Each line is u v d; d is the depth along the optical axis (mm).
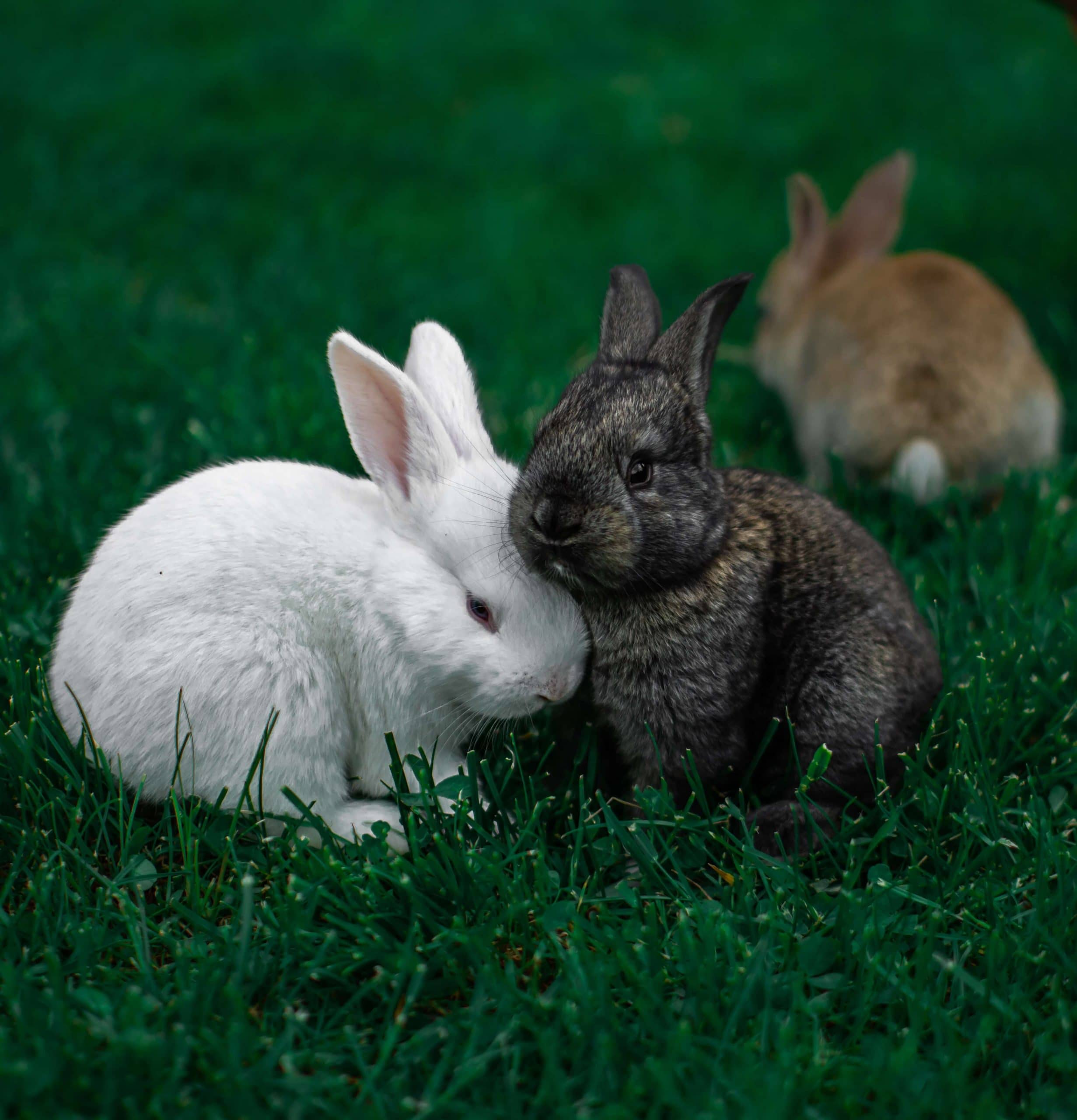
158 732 1711
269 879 1690
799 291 2303
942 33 4008
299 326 2156
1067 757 1748
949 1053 1616
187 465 1938
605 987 1630
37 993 1628
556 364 2154
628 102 3422
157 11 4062
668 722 1744
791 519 1769
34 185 2773
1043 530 1895
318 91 3422
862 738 1747
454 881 1674
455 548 1731
